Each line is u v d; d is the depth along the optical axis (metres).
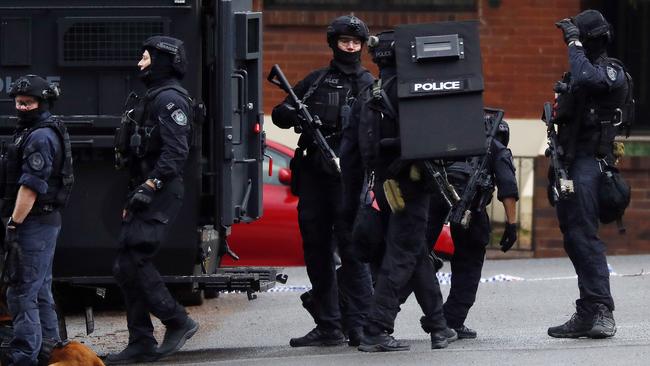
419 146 31.95
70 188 33.03
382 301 33.50
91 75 36.47
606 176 35.34
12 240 32.22
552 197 35.78
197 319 45.84
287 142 66.12
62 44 36.34
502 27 66.62
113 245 36.34
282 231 54.69
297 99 36.19
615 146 35.72
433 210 36.69
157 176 33.75
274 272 39.31
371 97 32.94
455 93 32.06
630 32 67.88
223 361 34.16
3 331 33.34
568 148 35.47
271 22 66.12
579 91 35.16
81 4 36.44
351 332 36.62
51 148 32.22
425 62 32.28
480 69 32.28
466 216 35.41
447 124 32.06
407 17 66.25
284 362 33.09
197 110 35.78
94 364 31.81
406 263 33.31
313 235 36.53
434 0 66.50
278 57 66.38
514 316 44.56
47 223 32.59
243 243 54.56
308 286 53.91
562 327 36.22
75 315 47.00
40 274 32.53
